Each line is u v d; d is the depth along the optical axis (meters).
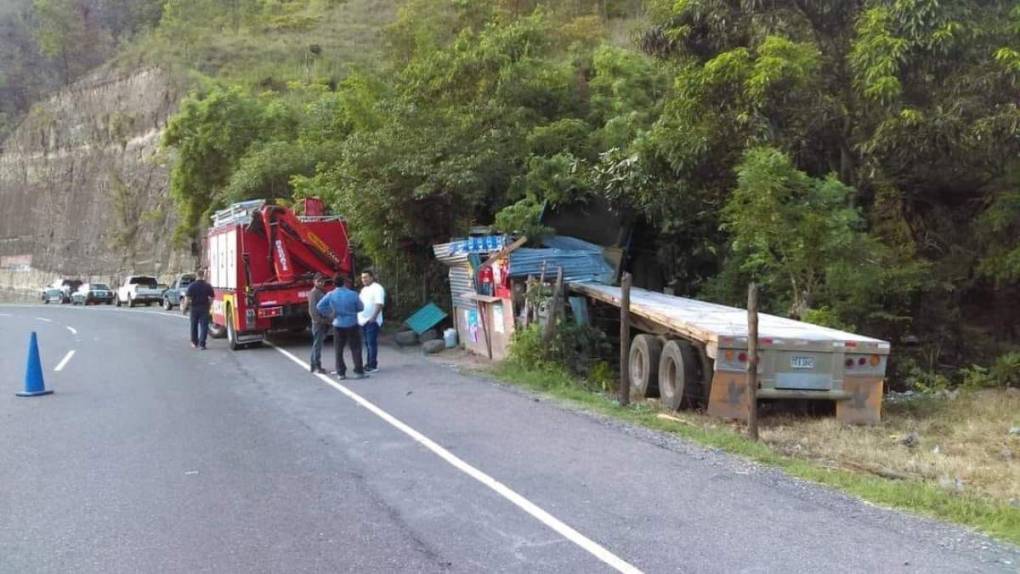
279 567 5.16
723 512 6.18
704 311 12.47
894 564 5.07
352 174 18.98
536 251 15.31
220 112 35.97
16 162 76.62
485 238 16.25
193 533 5.85
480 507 6.36
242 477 7.39
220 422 10.02
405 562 5.21
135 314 37.09
